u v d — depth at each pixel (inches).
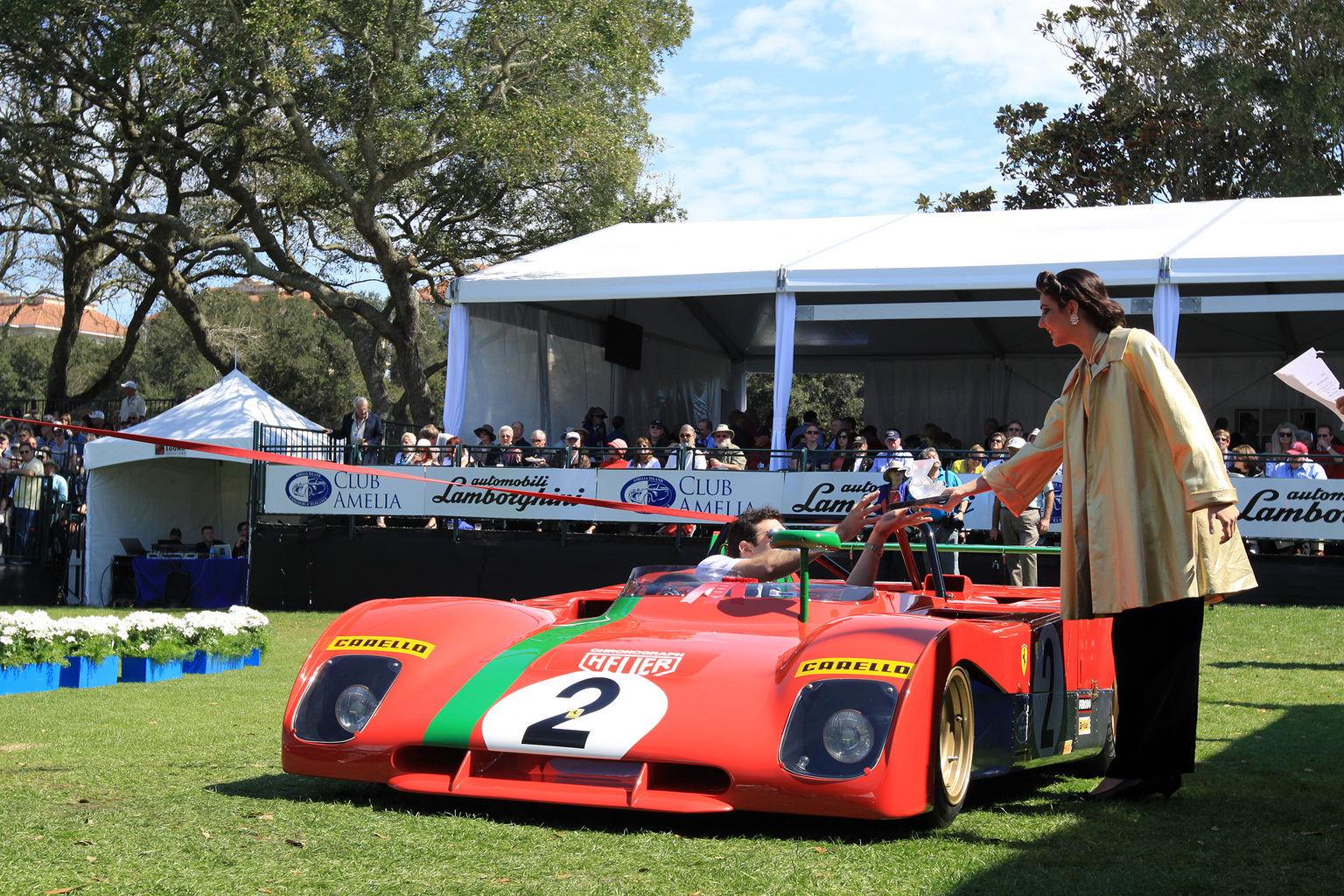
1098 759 183.8
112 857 112.7
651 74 893.2
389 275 858.8
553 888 104.2
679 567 186.1
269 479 562.9
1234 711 239.5
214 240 884.0
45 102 931.3
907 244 597.3
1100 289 155.6
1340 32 993.5
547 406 674.8
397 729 135.6
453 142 761.6
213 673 319.3
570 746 128.3
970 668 137.5
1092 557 152.3
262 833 123.6
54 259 1108.5
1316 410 749.3
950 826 132.4
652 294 566.3
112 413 1003.9
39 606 627.5
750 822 132.6
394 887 104.0
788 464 540.7
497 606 159.6
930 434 588.1
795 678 128.3
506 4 697.0
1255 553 467.5
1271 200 651.5
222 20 753.6
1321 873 112.2
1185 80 1051.9
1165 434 148.7
